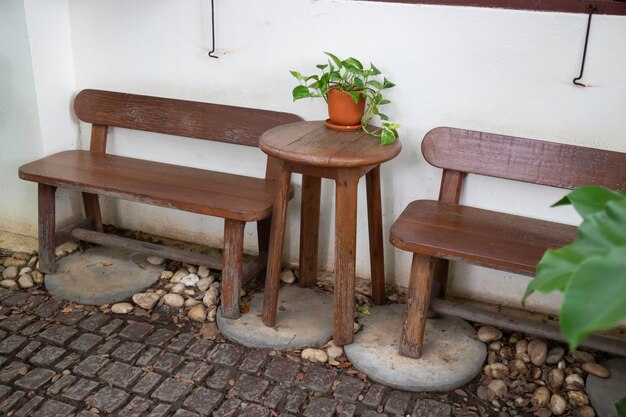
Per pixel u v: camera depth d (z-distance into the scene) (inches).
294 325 104.5
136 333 103.8
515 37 97.1
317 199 111.3
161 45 120.6
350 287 97.0
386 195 113.2
